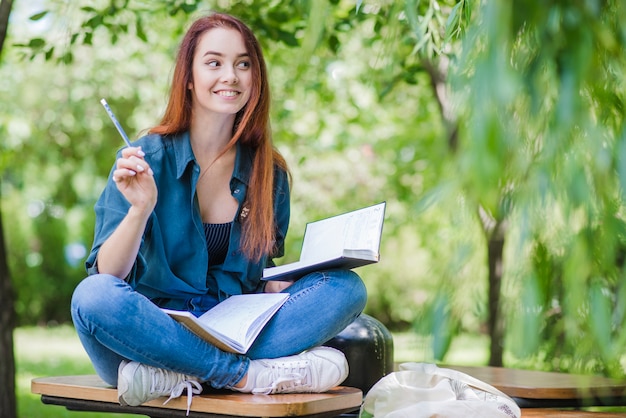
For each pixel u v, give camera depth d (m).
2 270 3.67
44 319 13.12
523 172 1.06
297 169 7.05
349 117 6.59
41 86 8.57
